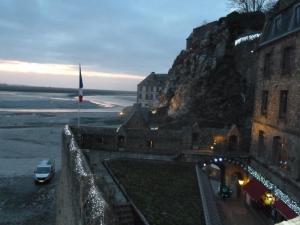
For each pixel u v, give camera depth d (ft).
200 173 101.04
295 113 80.28
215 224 68.13
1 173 158.20
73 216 50.44
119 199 73.61
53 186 139.23
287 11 91.35
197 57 205.05
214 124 163.94
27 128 300.40
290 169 81.15
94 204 34.42
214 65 189.47
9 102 649.61
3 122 340.80
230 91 175.63
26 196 127.95
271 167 91.09
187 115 183.11
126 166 99.96
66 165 70.23
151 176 93.25
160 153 114.01
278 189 82.99
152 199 75.66
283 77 88.58
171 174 97.30
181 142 114.42
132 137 114.93
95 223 31.81
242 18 201.36
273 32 99.71
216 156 109.09
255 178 99.60
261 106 104.99
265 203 86.99
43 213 112.06
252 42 178.81
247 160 111.04
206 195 83.35
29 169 165.58
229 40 194.70
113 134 115.03
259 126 104.88
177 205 74.08
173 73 235.20
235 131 116.78
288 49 87.56
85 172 46.83
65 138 79.56
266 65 103.50
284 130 85.66
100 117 406.82
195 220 67.56
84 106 648.38
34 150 210.38
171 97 222.48
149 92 434.71
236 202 108.27
